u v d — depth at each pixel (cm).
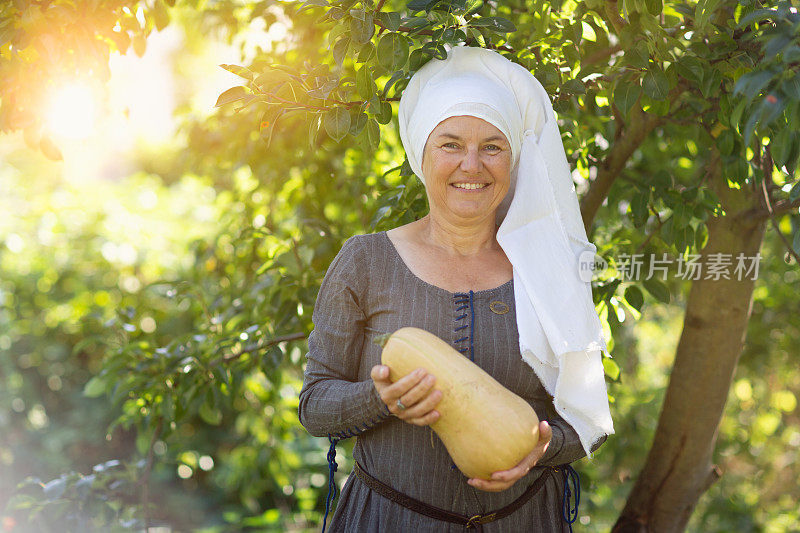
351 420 215
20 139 1056
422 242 233
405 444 222
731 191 332
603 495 558
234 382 366
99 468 369
